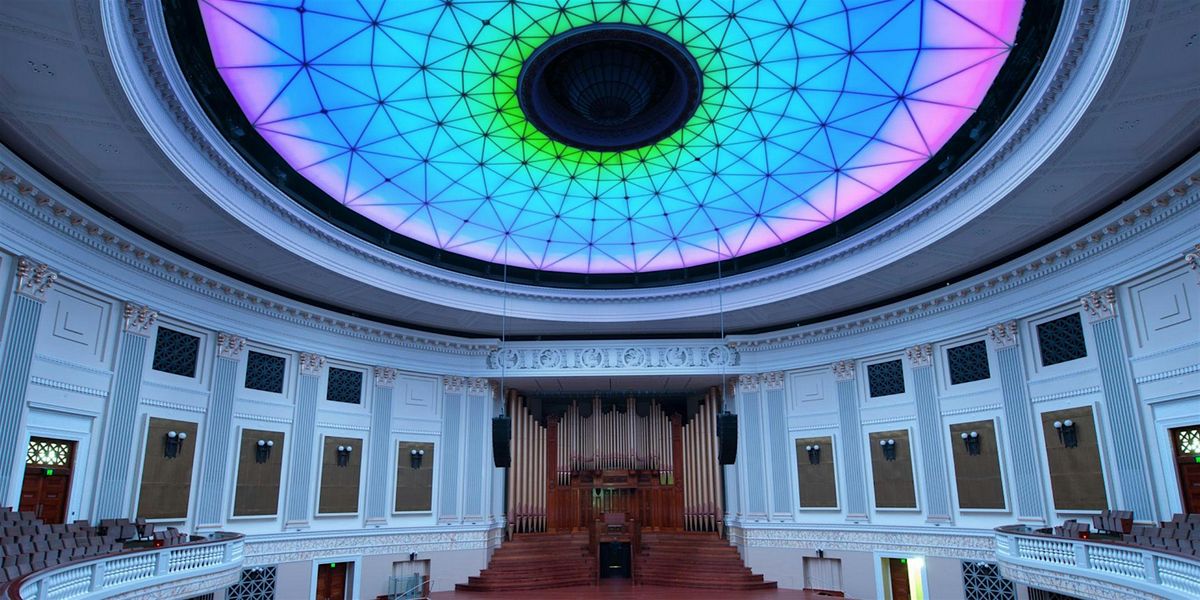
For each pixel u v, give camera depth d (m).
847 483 19.98
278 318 18.39
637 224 18.95
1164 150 11.65
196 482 15.99
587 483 24.44
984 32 11.43
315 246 16.53
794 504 20.91
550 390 24.83
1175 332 12.87
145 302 14.95
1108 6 9.02
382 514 19.92
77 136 11.12
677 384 23.95
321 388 19.36
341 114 13.81
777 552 20.77
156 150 11.51
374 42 12.12
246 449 17.27
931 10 11.22
